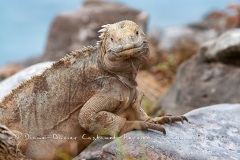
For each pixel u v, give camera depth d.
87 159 17.06
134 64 14.48
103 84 14.83
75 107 15.09
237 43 23.89
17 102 15.45
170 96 25.14
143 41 14.23
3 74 37.25
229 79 24.33
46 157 15.36
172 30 45.03
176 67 29.95
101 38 14.76
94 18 41.25
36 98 15.34
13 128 15.29
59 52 41.16
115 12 41.97
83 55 15.12
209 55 24.98
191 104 24.16
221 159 14.27
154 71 29.84
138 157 14.01
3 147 14.99
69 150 15.40
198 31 45.59
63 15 41.84
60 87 15.20
